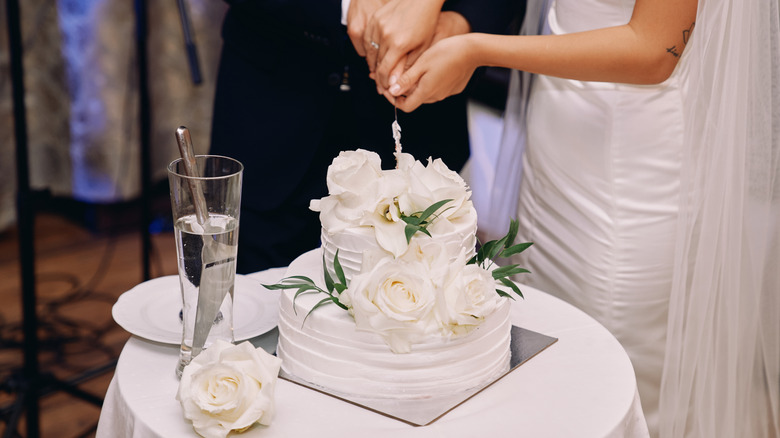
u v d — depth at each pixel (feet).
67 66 10.94
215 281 3.60
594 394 3.65
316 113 6.06
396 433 3.29
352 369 3.55
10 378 6.84
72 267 10.63
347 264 3.67
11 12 6.07
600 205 5.36
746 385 4.85
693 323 4.64
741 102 4.40
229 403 3.18
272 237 6.34
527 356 3.94
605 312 5.46
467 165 8.44
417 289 3.36
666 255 5.27
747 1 4.28
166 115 11.87
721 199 4.48
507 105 6.17
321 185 6.27
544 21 5.67
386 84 5.02
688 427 4.86
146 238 7.30
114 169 11.31
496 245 3.79
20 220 6.47
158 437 3.29
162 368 3.82
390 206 3.55
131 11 10.89
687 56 5.06
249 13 6.12
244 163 6.24
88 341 9.00
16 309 9.57
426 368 3.53
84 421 7.60
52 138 11.46
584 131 5.35
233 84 6.31
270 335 4.13
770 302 4.82
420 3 4.91
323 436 3.27
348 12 5.34
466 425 3.36
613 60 4.68
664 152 5.17
